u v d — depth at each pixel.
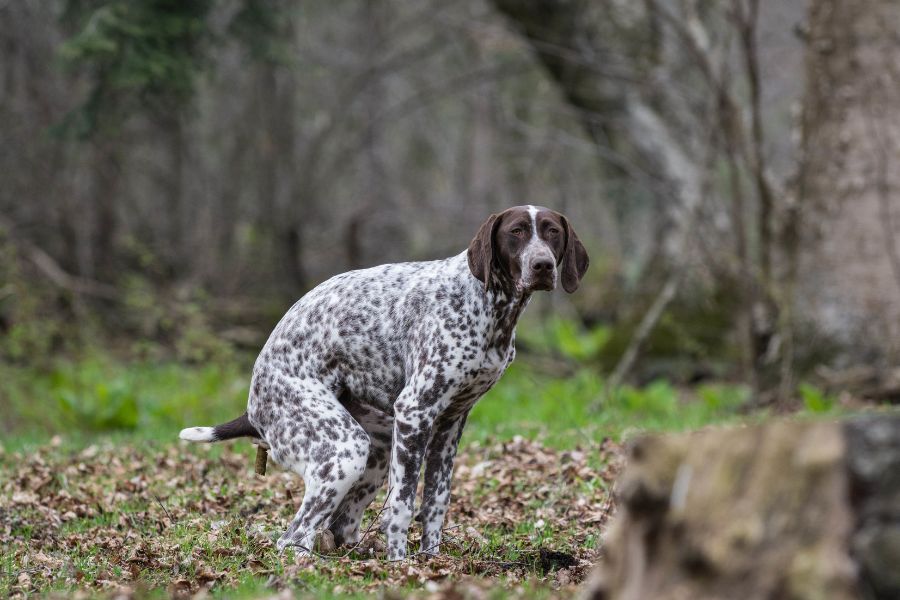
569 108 20.23
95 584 6.39
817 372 14.62
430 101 30.09
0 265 17.09
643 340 14.76
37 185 23.53
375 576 6.41
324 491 6.78
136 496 9.12
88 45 15.90
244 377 17.77
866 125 14.68
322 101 30.69
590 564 6.75
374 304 6.99
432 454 7.09
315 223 29.70
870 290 14.66
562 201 27.81
